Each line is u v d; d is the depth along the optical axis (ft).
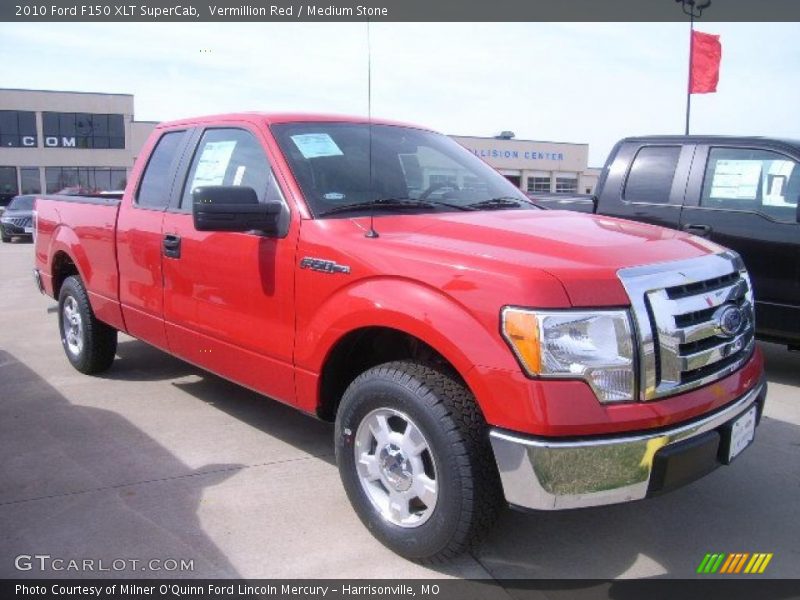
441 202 12.85
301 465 13.28
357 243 10.56
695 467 9.15
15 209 79.30
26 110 158.40
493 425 8.77
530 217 11.95
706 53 49.42
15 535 10.68
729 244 19.38
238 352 12.76
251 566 9.94
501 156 145.28
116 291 16.51
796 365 21.17
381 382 9.91
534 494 8.55
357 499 10.61
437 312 9.22
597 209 22.54
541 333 8.43
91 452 13.78
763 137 19.39
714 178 19.99
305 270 11.14
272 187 12.32
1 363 20.36
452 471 9.11
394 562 10.10
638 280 8.98
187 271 13.80
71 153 162.91
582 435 8.45
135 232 15.43
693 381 9.26
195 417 15.79
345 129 13.76
